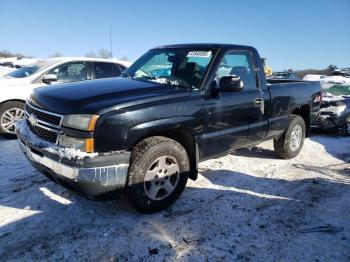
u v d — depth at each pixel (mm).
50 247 3023
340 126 8164
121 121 3240
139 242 3164
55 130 3291
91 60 7578
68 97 3434
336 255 3105
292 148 5883
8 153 5594
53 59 7496
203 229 3441
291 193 4434
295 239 3328
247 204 4039
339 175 5254
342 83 11383
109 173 3215
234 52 4516
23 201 3846
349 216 3848
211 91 4074
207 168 5219
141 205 3543
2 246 3012
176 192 3818
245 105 4508
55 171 3254
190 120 3789
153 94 3594
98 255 2953
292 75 18375
